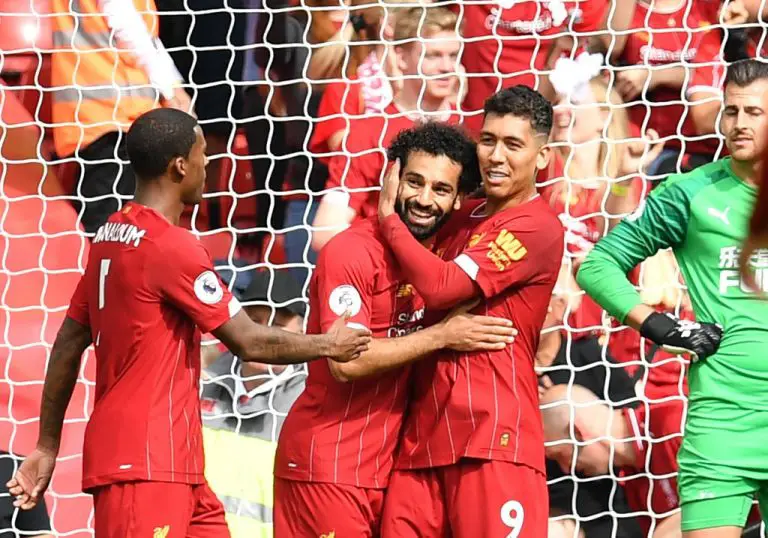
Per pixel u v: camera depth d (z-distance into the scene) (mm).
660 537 20922
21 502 16719
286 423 16781
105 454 15383
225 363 21859
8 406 22312
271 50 24703
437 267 15812
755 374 15875
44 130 25297
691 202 16344
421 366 16469
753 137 15781
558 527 20953
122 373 15547
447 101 24359
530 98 16250
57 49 25406
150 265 15367
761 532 21141
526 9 24359
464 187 16766
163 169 15773
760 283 15852
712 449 15906
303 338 15266
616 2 24375
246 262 24578
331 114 24797
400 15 24391
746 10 24594
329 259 16359
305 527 16406
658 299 22297
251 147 25453
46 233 24297
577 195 23078
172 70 25500
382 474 16438
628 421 21188
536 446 16219
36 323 23172
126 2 25500
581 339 21844
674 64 23438
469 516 15938
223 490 20328
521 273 16031
